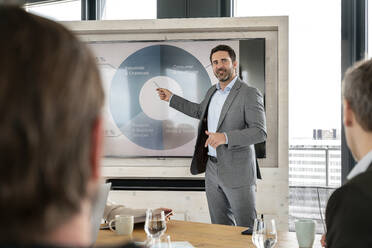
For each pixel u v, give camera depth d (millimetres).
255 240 1565
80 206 326
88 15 5047
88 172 325
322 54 4398
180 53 4543
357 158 1086
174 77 4555
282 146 4230
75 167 314
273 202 4238
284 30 4242
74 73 313
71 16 5184
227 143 3473
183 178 4430
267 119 4391
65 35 324
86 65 326
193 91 4523
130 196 4438
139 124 4613
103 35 4672
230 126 3670
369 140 1034
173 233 1996
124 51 4641
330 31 4371
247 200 3545
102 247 338
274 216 4234
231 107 3674
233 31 4465
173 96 4477
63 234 319
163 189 4449
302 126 4484
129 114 4629
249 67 4395
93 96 328
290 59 4504
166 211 2299
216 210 3729
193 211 4348
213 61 3934
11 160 291
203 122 3938
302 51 4469
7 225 298
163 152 4582
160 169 4418
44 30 314
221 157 3598
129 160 4645
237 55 4426
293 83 4500
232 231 2039
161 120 4578
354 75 1052
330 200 949
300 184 4547
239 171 3547
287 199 4215
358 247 861
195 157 3850
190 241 1832
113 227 2117
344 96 1084
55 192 305
